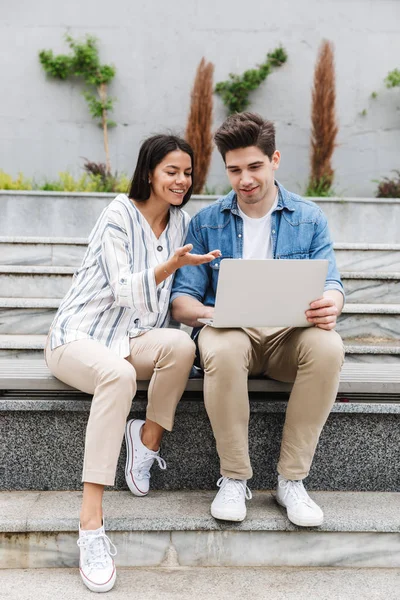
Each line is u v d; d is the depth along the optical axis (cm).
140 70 679
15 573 198
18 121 671
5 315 349
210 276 238
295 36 684
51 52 664
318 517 200
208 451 229
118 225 215
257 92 687
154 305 204
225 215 235
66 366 209
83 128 677
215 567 204
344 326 350
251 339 217
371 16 681
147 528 202
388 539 207
